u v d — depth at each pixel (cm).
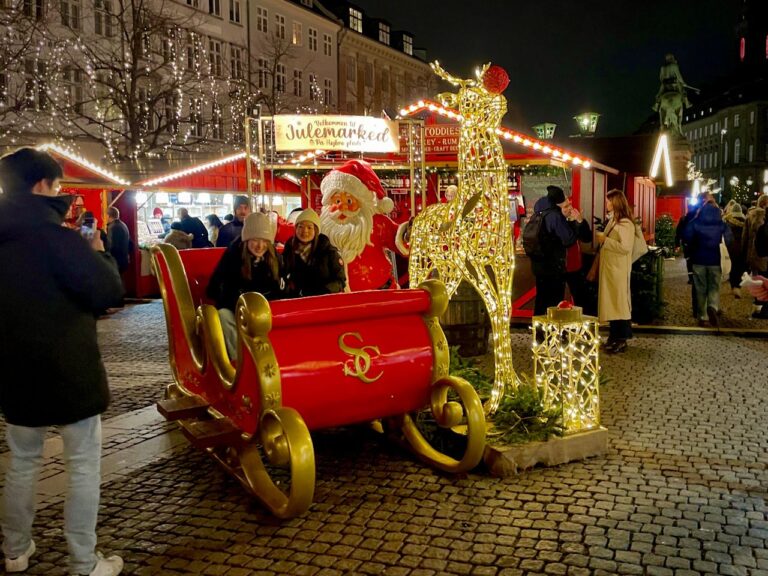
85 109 2648
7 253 327
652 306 1084
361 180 780
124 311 1345
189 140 3114
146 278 1564
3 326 327
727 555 366
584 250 1115
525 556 367
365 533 396
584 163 1291
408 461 507
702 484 461
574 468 490
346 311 441
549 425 496
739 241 1367
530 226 890
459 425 509
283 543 387
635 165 2400
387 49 5262
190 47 3228
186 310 531
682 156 3359
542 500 437
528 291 1115
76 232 336
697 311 1070
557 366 538
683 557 364
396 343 460
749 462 499
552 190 877
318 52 4512
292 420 398
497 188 525
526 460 481
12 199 333
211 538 395
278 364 417
